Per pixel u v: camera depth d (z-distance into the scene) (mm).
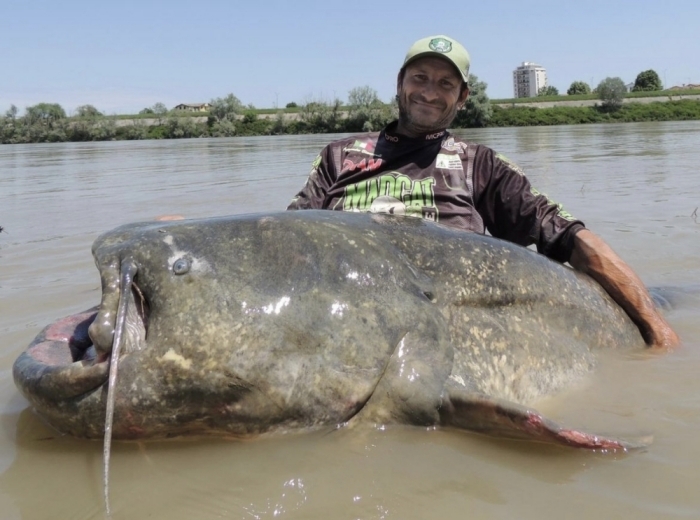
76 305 4137
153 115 71438
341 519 1965
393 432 2457
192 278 2363
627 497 2053
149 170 16234
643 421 2576
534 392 2814
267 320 2340
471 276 2834
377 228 2770
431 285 2699
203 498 2080
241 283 2377
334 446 2371
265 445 2385
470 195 3846
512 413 2270
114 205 9039
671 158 15227
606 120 59281
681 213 7328
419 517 1970
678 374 3059
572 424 2574
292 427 2400
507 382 2736
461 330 2707
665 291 4383
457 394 2381
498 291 2885
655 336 3416
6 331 3650
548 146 21859
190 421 2350
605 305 3375
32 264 5324
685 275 4836
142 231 2529
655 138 25828
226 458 2311
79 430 2389
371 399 2426
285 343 2340
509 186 3842
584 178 11281
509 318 2887
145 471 2240
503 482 2148
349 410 2406
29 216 8078
